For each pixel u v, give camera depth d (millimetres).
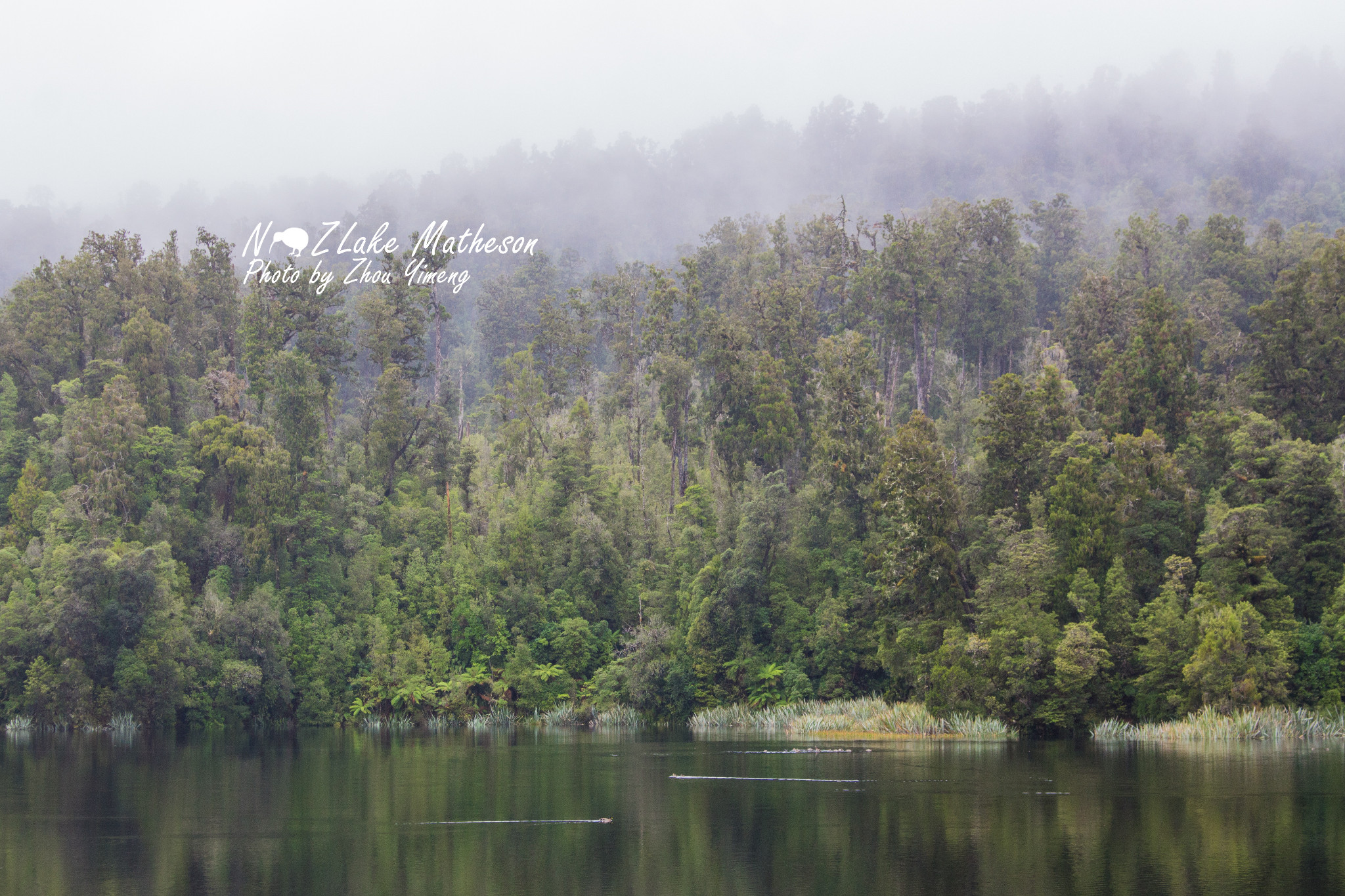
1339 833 31359
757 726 80500
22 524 93688
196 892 26500
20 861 30281
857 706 75750
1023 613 68062
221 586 92250
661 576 97562
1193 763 48250
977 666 68000
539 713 92500
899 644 76688
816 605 87000
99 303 111062
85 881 27734
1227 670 60719
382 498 108188
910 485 77000
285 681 90750
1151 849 29594
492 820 36469
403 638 96625
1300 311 89000
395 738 77312
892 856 29391
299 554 98312
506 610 96438
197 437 98375
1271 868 27078
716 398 108312
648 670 87750
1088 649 64812
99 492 91875
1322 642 61062
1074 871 27125
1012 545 71750
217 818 37594
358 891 26438
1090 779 43719
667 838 32719
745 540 88062
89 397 103875
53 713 83562
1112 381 86000
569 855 30406
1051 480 78000
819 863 28703
